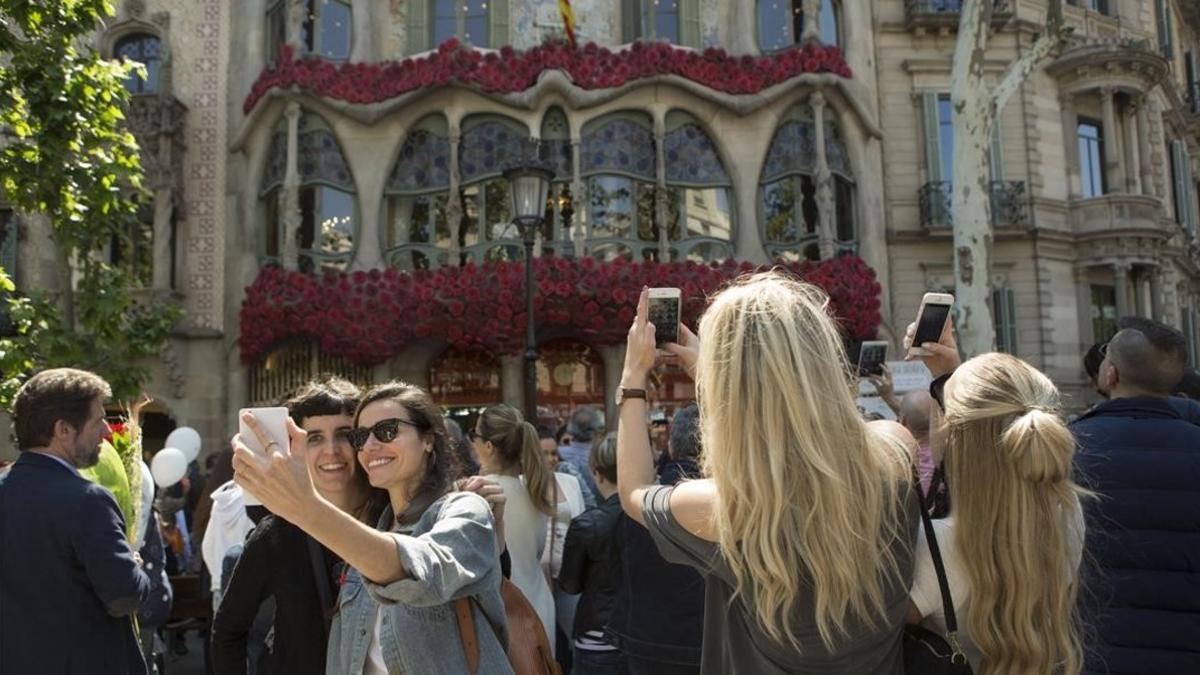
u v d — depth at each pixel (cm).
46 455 351
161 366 1744
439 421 277
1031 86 2047
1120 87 2064
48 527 332
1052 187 2033
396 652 245
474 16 1788
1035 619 193
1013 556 194
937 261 1889
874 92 1922
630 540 391
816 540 175
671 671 373
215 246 1798
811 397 179
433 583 208
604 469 490
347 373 1670
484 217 1675
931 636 205
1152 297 2094
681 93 1706
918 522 199
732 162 1714
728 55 1728
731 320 192
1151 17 2403
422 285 1611
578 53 1675
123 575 334
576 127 1666
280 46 1761
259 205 1762
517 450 466
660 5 1811
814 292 214
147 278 1773
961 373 220
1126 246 1991
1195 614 281
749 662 191
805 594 180
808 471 177
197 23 1858
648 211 1694
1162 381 327
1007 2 2023
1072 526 212
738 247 1695
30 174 864
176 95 1836
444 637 245
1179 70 2750
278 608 286
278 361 1709
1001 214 1961
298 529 291
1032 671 190
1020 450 196
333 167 1716
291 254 1664
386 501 307
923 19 1919
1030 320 1962
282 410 187
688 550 199
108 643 342
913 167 1919
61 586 331
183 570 889
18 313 938
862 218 1791
